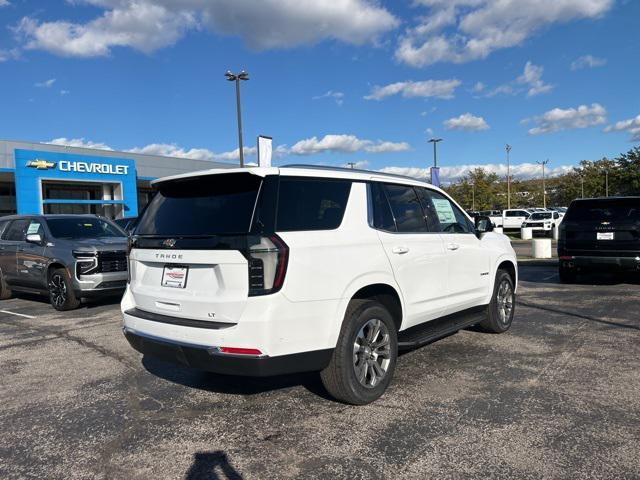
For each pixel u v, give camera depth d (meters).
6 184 33.78
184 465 3.32
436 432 3.67
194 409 4.27
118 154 34.25
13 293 11.40
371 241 4.36
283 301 3.66
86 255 8.84
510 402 4.19
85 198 32.50
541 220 33.47
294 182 4.02
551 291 9.83
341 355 4.02
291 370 3.78
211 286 3.83
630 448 3.35
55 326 7.84
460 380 4.77
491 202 64.44
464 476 3.07
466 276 5.68
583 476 3.02
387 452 3.40
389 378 4.42
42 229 9.90
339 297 3.99
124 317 4.53
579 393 4.35
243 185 3.96
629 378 4.69
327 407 4.22
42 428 3.97
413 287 4.80
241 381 4.96
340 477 3.11
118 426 3.97
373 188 4.66
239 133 27.72
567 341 6.05
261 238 3.65
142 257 4.37
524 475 3.05
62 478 3.20
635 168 62.88
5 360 5.95
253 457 3.40
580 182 76.62
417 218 5.11
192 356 3.84
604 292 9.52
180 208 4.24
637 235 9.52
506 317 6.61
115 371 5.39
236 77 27.45
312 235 3.91
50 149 30.72
